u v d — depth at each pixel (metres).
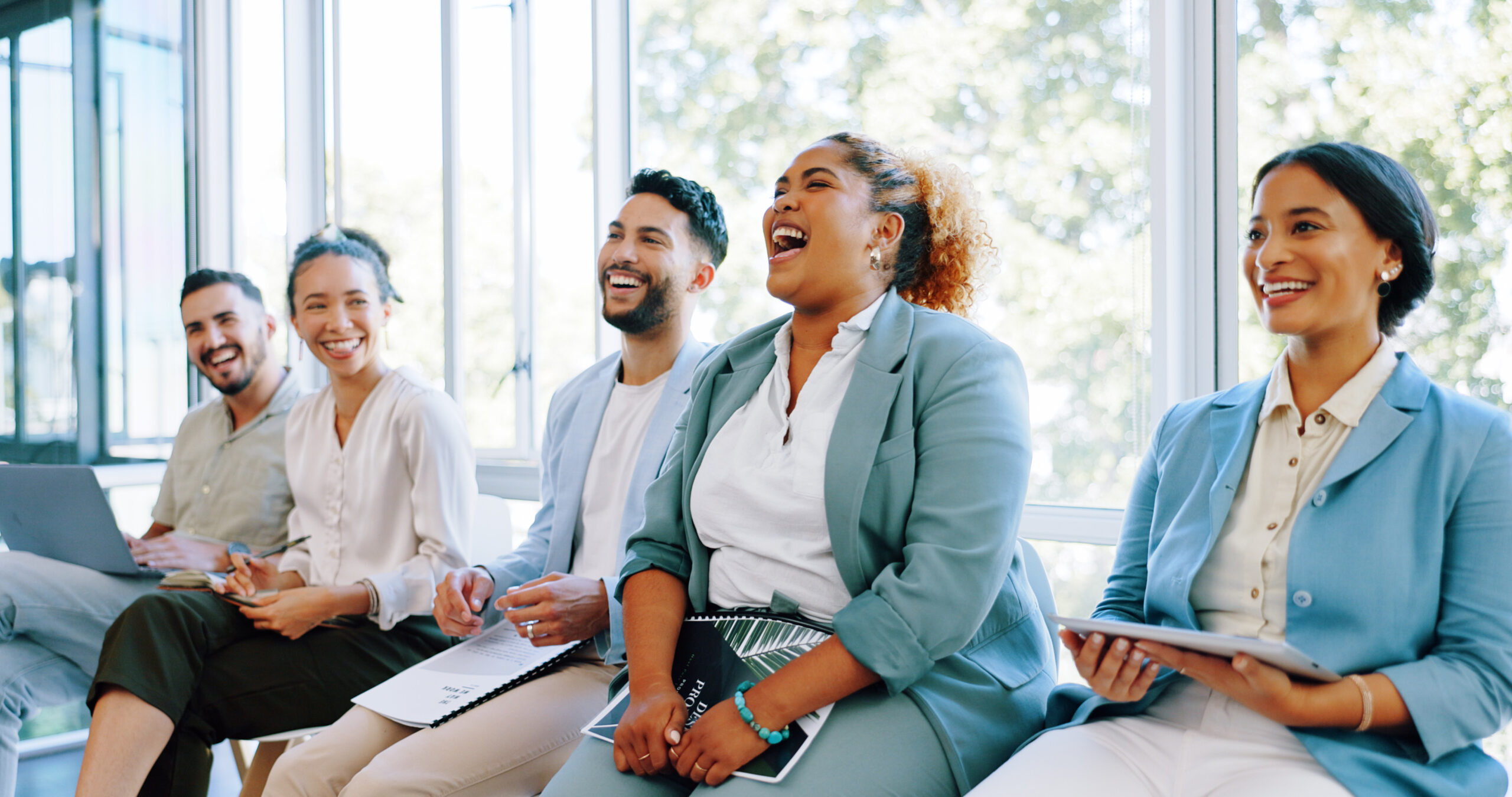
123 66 3.16
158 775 1.64
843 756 1.09
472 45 2.86
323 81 3.29
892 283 1.44
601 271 1.74
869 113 2.16
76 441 3.06
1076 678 1.91
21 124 2.99
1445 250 1.55
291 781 1.48
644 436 1.69
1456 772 1.01
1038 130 1.93
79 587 2.11
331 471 1.99
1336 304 1.12
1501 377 1.51
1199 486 1.24
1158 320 1.79
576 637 1.51
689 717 1.18
